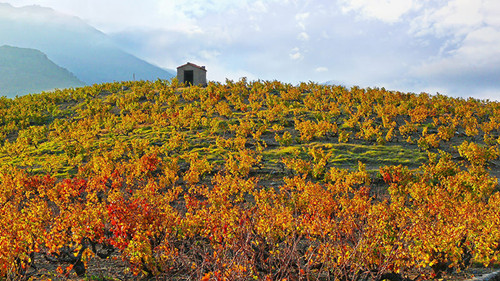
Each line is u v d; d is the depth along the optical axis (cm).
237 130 4403
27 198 2655
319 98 6388
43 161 3728
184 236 1287
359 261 1001
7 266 1119
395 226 1334
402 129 4362
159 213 1401
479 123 5056
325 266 1063
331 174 2895
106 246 1469
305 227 1230
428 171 2895
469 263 1295
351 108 5644
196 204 1891
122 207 1340
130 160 3509
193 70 8069
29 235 1231
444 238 1169
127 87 7650
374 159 3594
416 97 6166
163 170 3234
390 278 1145
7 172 3156
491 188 2356
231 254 1052
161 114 5297
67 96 6794
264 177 3189
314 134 4397
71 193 2500
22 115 5562
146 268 1245
